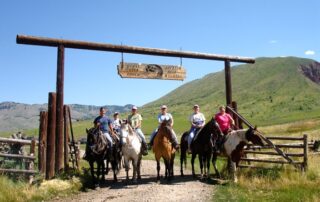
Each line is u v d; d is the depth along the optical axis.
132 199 11.43
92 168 14.23
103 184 14.47
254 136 13.78
